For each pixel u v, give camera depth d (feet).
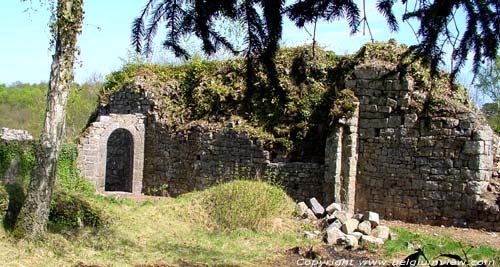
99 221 33.88
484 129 44.57
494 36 15.31
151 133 63.52
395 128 47.88
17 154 45.57
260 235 35.47
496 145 47.85
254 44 15.87
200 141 57.72
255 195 38.75
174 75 64.85
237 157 54.80
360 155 49.60
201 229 36.27
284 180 51.42
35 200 28.55
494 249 34.53
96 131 59.67
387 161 48.24
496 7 14.80
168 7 15.80
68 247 28.22
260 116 55.57
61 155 53.01
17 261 24.71
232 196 38.37
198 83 61.93
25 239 27.84
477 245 36.27
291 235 35.88
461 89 48.52
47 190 28.91
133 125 63.05
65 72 29.17
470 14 15.06
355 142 49.24
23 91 127.85
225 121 57.36
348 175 48.67
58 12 28.78
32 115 112.78
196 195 41.63
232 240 33.94
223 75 60.29
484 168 44.39
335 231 34.65
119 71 69.92
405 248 32.91
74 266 25.31
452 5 14.98
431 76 18.52
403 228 43.16
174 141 60.85
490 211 43.16
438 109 46.21
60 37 28.99
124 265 26.27
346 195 48.62
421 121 46.78
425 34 16.31
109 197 44.50
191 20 15.90
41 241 28.02
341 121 48.75
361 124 49.52
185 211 38.42
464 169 44.68
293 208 40.37
